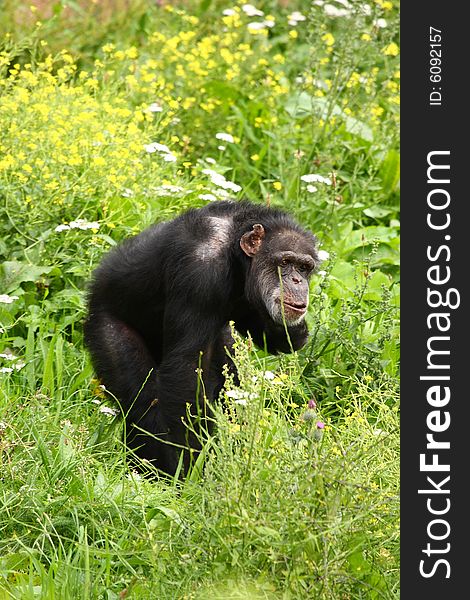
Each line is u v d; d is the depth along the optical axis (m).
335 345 10.76
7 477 8.15
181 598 6.75
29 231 11.44
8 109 12.33
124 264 9.69
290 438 7.36
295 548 6.70
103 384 9.73
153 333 9.82
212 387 9.77
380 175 14.53
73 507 7.86
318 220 13.46
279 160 14.09
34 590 7.18
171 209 12.41
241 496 6.97
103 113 13.60
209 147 14.66
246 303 9.68
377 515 7.21
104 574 7.30
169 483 9.09
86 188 11.83
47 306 10.88
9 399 9.34
